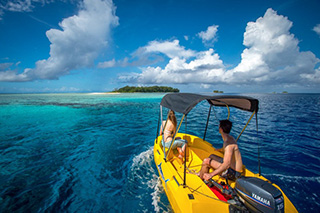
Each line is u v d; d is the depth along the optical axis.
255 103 3.00
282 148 5.60
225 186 2.81
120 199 3.03
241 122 10.12
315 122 9.85
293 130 8.01
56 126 8.87
